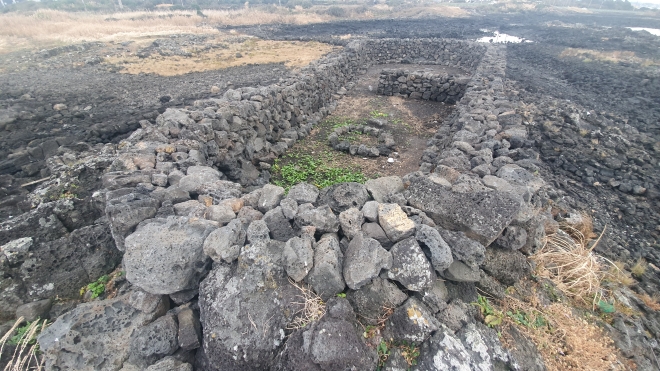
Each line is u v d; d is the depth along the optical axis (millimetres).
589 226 5918
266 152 8883
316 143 9977
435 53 21016
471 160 5855
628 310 4238
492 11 53781
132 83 15219
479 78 12719
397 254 3395
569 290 4254
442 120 11930
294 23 38188
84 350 3201
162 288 3361
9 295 4152
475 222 3867
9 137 9234
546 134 9250
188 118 6895
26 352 3527
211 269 3520
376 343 3121
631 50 23156
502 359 3146
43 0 53938
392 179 4758
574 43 26156
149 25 32531
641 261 5523
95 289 4293
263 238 3527
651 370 3512
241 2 60062
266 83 14047
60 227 5102
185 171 5344
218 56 20688
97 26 28750
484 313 3553
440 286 3572
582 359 3404
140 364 3162
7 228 4770
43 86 14555
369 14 46562
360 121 11828
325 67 13523
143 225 3828
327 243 3480
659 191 7223
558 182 7492
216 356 3039
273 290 3230
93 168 6211
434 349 2965
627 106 12469
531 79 15125
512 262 4051
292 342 2924
